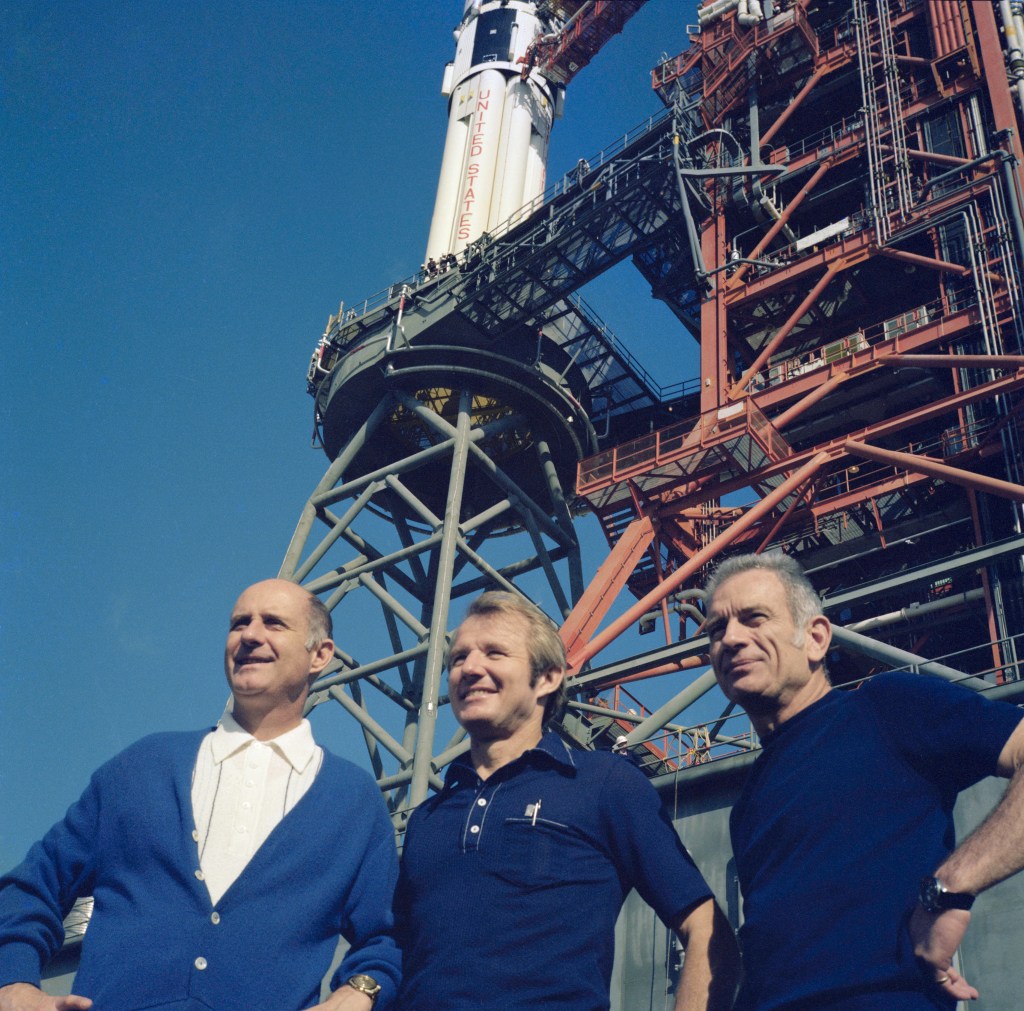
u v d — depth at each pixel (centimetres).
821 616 594
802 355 3381
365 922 554
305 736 602
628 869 561
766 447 2958
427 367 3612
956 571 2270
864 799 502
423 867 560
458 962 522
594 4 4431
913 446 3189
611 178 3478
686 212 3359
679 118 3441
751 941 505
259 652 601
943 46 3419
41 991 499
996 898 1561
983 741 482
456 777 601
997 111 3181
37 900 533
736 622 583
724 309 3422
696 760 2427
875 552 3256
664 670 2688
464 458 3450
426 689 2878
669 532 3259
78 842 555
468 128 4597
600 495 3228
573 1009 514
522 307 3675
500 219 4300
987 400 2920
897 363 2980
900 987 454
